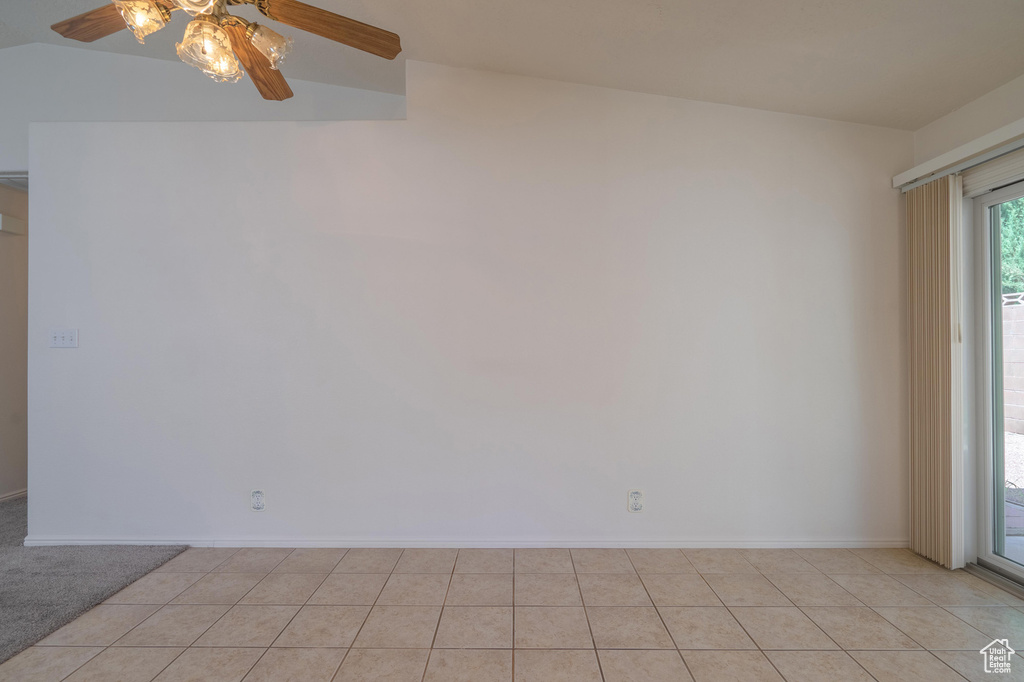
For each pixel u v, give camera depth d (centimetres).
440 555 287
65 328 299
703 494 299
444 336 298
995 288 267
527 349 298
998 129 235
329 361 298
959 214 267
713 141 302
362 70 334
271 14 169
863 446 301
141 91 352
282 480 298
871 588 251
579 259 300
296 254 300
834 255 302
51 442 298
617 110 301
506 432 298
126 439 298
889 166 303
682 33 240
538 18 244
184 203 300
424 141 300
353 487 298
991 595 244
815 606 234
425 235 300
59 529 298
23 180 363
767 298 301
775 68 258
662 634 212
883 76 253
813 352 301
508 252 300
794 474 300
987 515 268
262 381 298
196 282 299
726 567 274
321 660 194
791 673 187
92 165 300
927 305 282
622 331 299
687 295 300
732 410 299
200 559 281
